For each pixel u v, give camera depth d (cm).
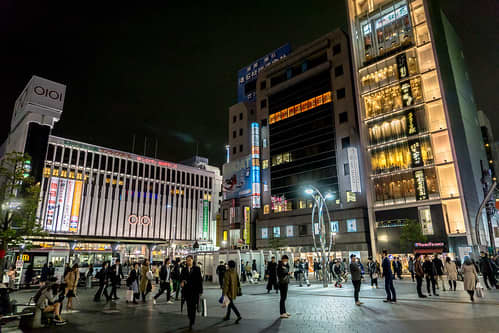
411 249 3819
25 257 3177
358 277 1290
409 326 841
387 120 4412
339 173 4866
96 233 9200
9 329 934
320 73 5544
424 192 3881
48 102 5838
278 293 1861
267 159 6009
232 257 2825
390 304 1264
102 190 9619
